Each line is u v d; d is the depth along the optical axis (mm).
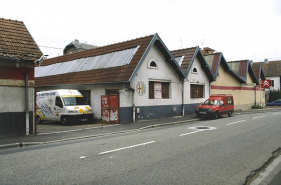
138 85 16781
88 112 16641
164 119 18000
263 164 6340
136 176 5344
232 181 5098
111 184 4883
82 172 5664
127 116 16078
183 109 20719
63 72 21406
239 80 30891
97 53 20781
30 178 5320
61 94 16922
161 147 8297
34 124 11953
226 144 8797
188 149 7973
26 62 11586
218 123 15508
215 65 25375
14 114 11234
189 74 21750
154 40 17188
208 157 6965
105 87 17188
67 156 7238
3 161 6863
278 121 16188
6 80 11008
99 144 9023
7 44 11289
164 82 19266
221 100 19719
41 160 6852
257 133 11281
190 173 5559
